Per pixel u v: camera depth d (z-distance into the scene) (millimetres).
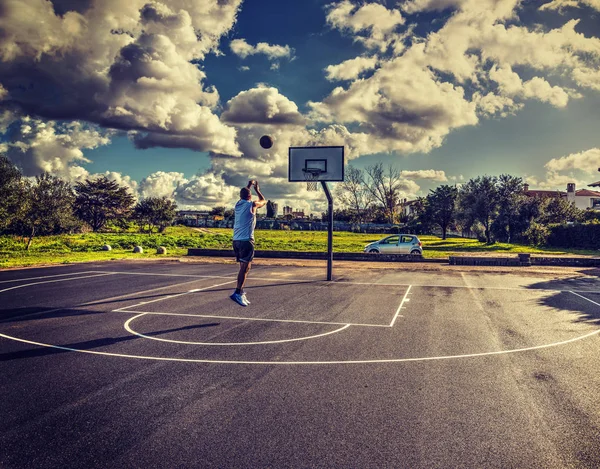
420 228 60906
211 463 3400
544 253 28281
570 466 3375
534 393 4918
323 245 35344
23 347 6902
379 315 9578
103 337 7559
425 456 3516
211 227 73125
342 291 13258
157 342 7227
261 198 8672
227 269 19766
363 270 19828
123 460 3453
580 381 5320
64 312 9820
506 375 5539
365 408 4488
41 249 29781
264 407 4512
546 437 3855
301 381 5312
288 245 34875
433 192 52656
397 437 3850
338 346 6973
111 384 5207
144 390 5012
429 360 6203
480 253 28719
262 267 20969
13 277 16281
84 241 35312
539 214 36938
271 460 3445
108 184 70750
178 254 28406
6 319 9070
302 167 16859
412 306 10719
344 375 5547
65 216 33219
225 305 10766
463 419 4227
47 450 3621
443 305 10867
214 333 7867
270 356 6410
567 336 7641
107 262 22859
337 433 3922
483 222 40188
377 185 81625
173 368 5836
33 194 30141
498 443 3740
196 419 4219
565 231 33375
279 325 8547
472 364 6004
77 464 3393
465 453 3566
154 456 3516
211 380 5355
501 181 39188
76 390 5008
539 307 10602
